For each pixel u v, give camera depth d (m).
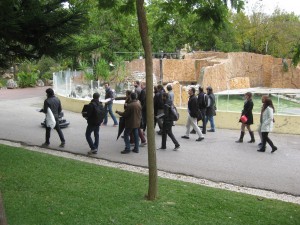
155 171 6.48
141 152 10.76
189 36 37.44
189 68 34.19
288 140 12.73
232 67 34.81
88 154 10.42
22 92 30.45
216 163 9.66
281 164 9.61
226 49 40.09
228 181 8.25
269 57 37.28
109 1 7.74
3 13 6.93
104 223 5.40
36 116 17.44
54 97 11.15
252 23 39.97
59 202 6.19
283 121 14.02
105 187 7.14
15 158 9.28
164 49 36.88
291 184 8.05
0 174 7.80
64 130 14.07
